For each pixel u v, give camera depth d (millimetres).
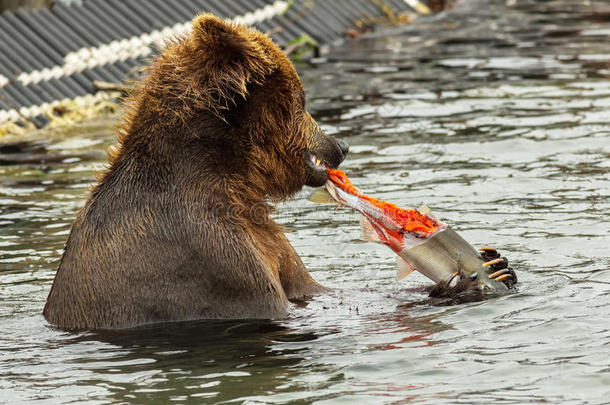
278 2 29203
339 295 11602
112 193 10898
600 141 18031
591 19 31203
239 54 10953
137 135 10961
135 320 10664
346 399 8383
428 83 23594
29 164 18672
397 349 9547
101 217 10836
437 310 10734
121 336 10375
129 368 9453
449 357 9242
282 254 11453
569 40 28125
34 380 9234
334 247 13719
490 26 30859
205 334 10305
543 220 14008
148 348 9977
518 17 32219
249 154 11156
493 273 11164
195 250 10648
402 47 28250
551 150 17688
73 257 10898
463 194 15469
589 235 13234
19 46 23703
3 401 8742
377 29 31047
